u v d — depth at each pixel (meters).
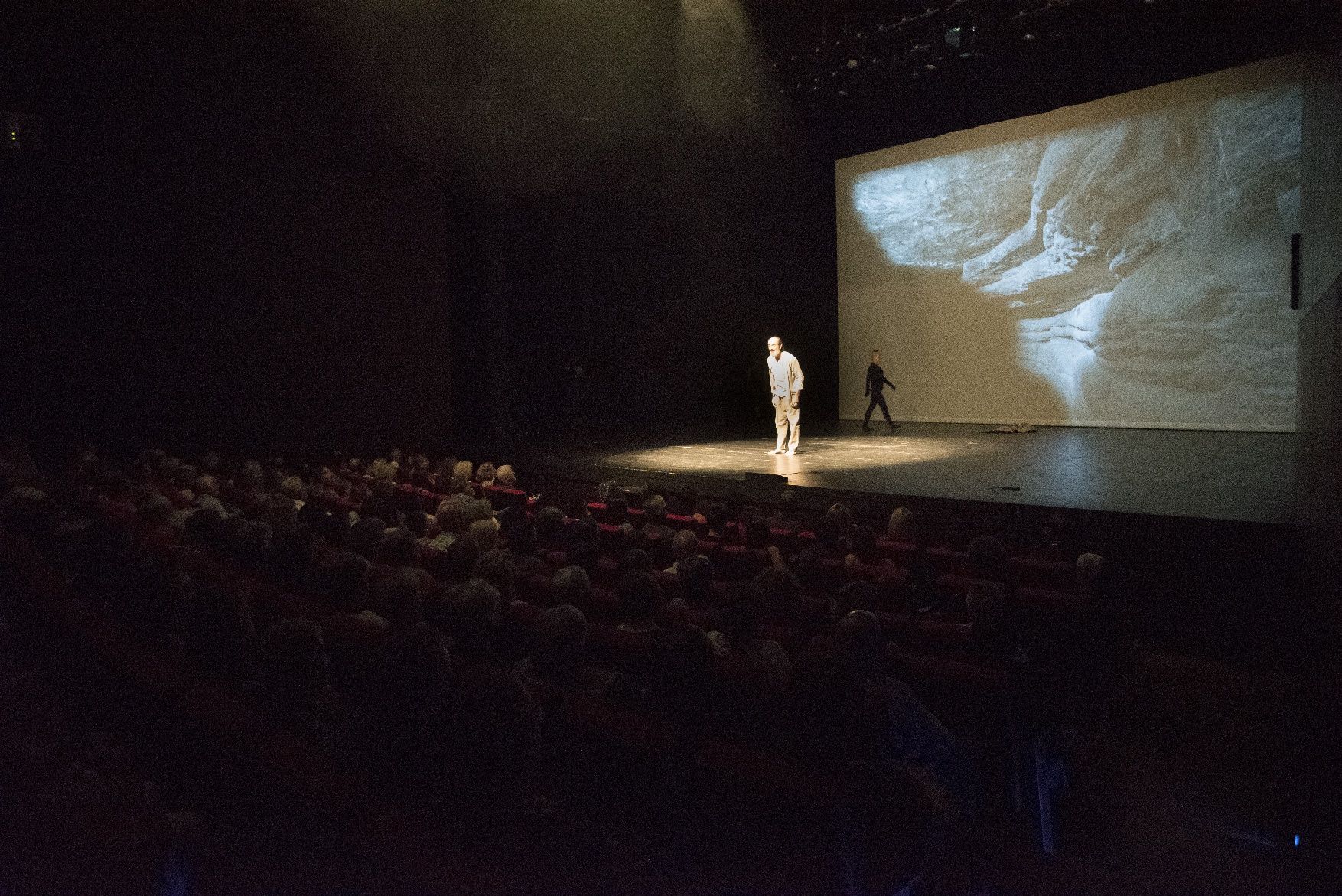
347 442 11.26
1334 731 2.75
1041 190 12.91
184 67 9.65
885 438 12.38
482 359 12.37
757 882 1.93
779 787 1.84
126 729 2.45
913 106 12.99
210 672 2.50
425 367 11.83
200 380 10.20
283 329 10.71
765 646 2.55
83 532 3.55
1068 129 12.55
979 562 3.71
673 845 2.06
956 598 3.73
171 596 2.83
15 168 8.95
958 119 13.44
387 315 11.47
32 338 9.20
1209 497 6.56
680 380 15.51
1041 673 3.04
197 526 4.04
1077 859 2.74
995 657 3.07
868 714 2.05
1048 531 5.58
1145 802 3.35
